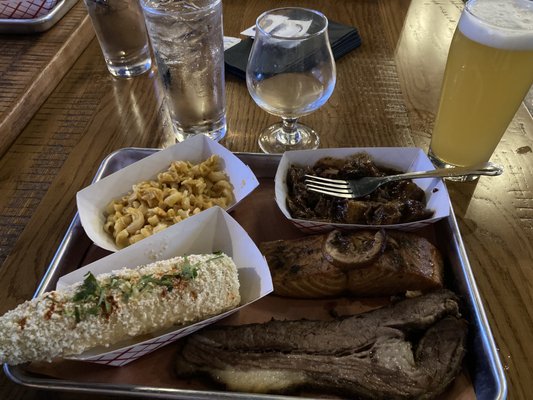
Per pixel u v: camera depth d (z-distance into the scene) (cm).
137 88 53
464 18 35
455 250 33
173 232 34
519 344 29
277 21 44
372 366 27
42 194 40
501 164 42
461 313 30
